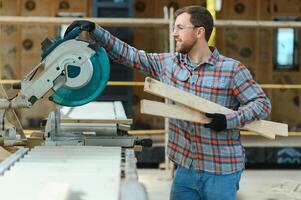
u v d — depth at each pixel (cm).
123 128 324
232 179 256
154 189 526
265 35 879
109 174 179
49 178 172
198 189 260
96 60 251
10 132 256
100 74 252
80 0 859
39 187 159
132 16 702
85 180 170
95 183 166
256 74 881
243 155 262
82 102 255
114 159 208
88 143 273
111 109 412
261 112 248
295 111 880
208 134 253
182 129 262
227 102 255
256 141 684
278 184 566
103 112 387
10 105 246
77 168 189
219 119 238
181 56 264
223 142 254
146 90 238
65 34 259
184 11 258
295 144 661
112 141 277
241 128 251
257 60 880
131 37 729
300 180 589
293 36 877
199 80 256
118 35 721
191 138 259
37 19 594
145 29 859
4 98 254
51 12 857
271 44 877
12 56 859
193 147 258
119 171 184
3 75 855
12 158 206
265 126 255
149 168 645
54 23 605
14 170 184
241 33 878
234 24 607
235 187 258
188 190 263
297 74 881
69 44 246
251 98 250
